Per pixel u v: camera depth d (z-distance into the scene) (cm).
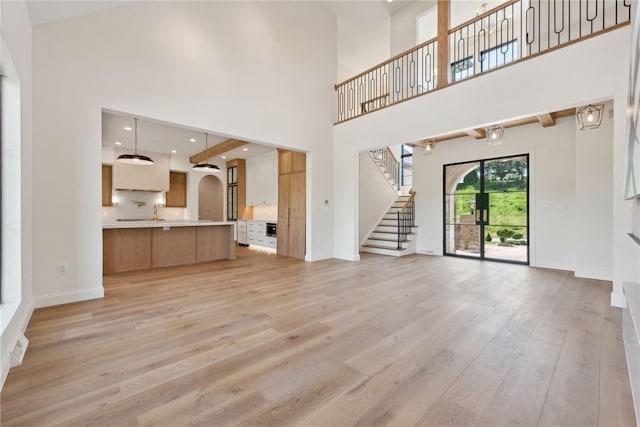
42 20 297
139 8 371
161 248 538
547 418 142
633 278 294
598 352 207
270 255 688
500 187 575
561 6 426
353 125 598
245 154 848
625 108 298
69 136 321
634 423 138
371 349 215
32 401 155
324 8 638
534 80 358
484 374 181
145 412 147
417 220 702
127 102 360
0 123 224
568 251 488
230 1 465
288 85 553
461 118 428
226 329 251
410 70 671
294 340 230
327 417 144
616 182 303
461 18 726
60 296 315
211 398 159
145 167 784
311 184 602
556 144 498
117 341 227
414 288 383
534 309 299
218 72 449
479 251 606
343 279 434
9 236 222
